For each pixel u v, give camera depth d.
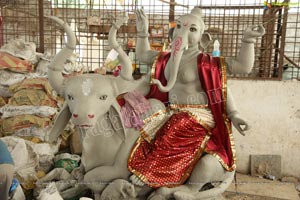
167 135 2.92
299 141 4.48
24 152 3.37
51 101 3.98
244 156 4.62
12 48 4.26
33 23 5.51
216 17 5.00
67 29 2.59
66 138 4.38
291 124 4.47
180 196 2.81
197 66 3.10
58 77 2.71
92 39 5.46
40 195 2.84
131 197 2.83
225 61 3.17
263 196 3.83
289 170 4.55
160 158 2.88
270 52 4.71
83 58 5.27
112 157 2.89
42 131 3.88
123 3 5.07
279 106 4.47
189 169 2.96
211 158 2.93
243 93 4.51
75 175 3.34
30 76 4.21
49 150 3.91
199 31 3.07
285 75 4.92
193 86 3.14
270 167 4.53
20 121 3.82
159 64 3.24
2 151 2.71
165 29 5.02
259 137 4.55
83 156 2.95
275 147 4.54
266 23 4.47
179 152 2.94
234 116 3.10
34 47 4.48
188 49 3.18
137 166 2.83
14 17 5.39
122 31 5.00
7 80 4.11
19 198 2.93
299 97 4.41
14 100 3.88
